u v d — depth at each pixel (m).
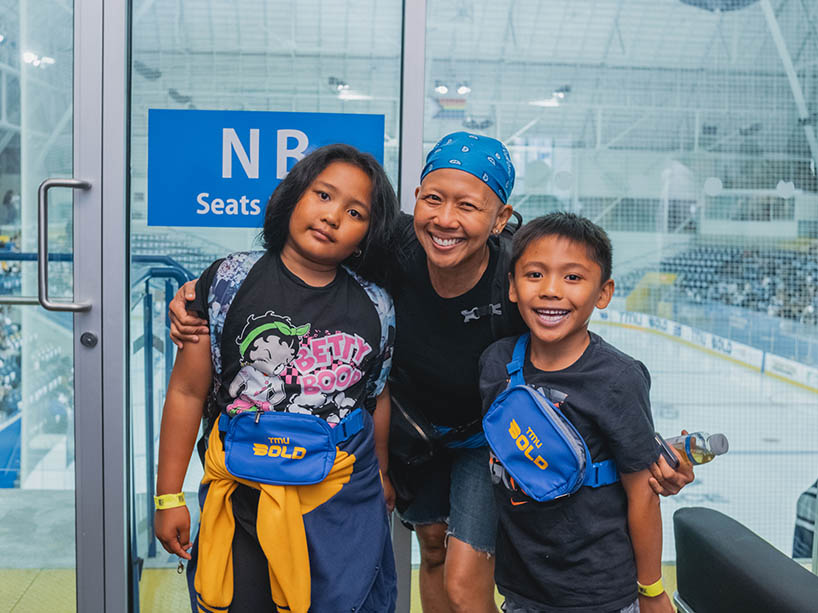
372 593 1.54
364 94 2.00
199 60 1.97
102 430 1.98
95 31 1.91
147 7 1.96
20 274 2.01
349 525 1.49
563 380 1.45
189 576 1.56
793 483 2.10
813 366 2.08
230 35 1.97
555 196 2.05
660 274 2.06
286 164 2.00
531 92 2.03
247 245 2.01
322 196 1.44
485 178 1.45
